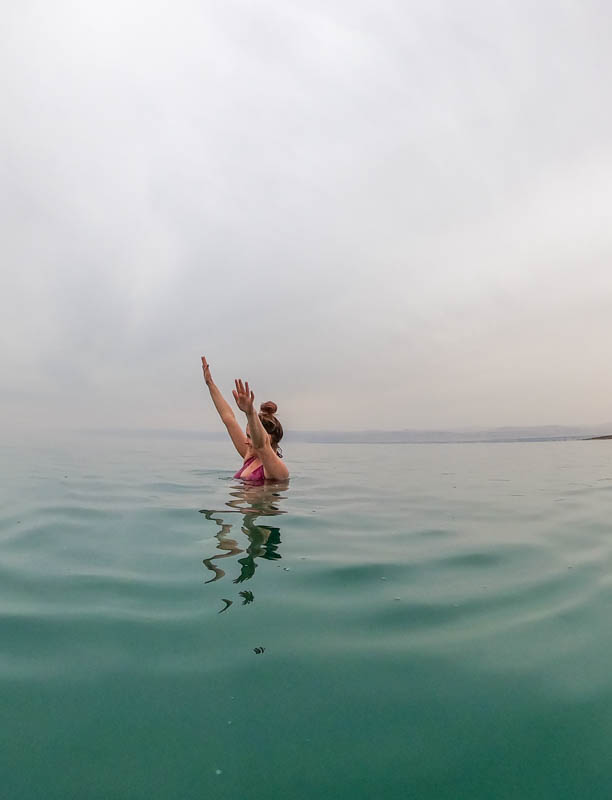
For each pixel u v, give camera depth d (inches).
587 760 39.6
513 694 48.9
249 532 116.0
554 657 56.6
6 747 40.0
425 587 79.9
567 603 73.3
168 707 45.8
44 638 59.9
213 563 91.4
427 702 47.5
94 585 79.0
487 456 399.5
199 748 40.3
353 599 74.1
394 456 402.9
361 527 123.2
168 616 66.9
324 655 56.5
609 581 83.4
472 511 147.2
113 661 54.4
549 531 120.6
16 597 73.5
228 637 60.7
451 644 59.6
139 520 127.3
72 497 161.8
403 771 38.1
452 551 101.8
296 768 38.2
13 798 34.6
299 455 419.8
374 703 47.1
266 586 79.3
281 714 45.1
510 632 63.1
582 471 271.7
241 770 37.9
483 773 38.0
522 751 40.6
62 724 43.1
